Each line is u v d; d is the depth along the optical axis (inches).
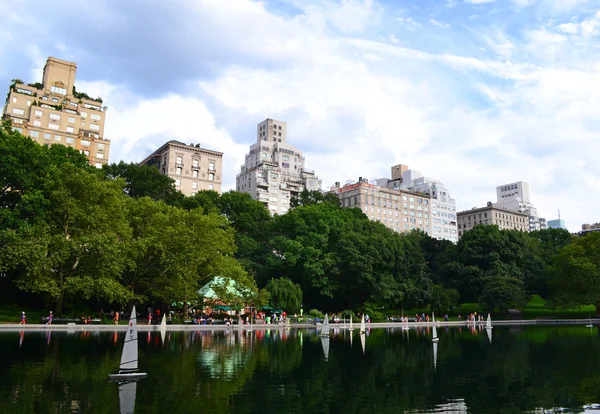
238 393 730.8
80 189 2202.3
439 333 2292.1
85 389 735.7
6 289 2509.8
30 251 1923.0
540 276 4037.9
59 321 2087.8
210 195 3914.9
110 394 701.9
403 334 2204.7
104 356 1093.8
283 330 2415.1
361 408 654.5
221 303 2731.3
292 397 711.7
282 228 3774.6
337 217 3796.8
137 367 927.7
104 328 2038.6
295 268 3408.0
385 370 993.5
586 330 2490.2
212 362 1061.8
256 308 2748.5
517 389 797.2
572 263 3464.6
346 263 3361.2
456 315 4060.0
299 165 7682.1
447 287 4047.7
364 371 976.9
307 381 850.1
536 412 640.4
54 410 604.4
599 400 715.4
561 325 3120.1
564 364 1101.1
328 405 667.4
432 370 1003.3
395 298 3420.3
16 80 5236.2
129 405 637.3
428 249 4852.4
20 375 842.8
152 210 2566.4
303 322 2938.0
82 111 5378.9
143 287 2546.8
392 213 7037.4
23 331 1802.4
